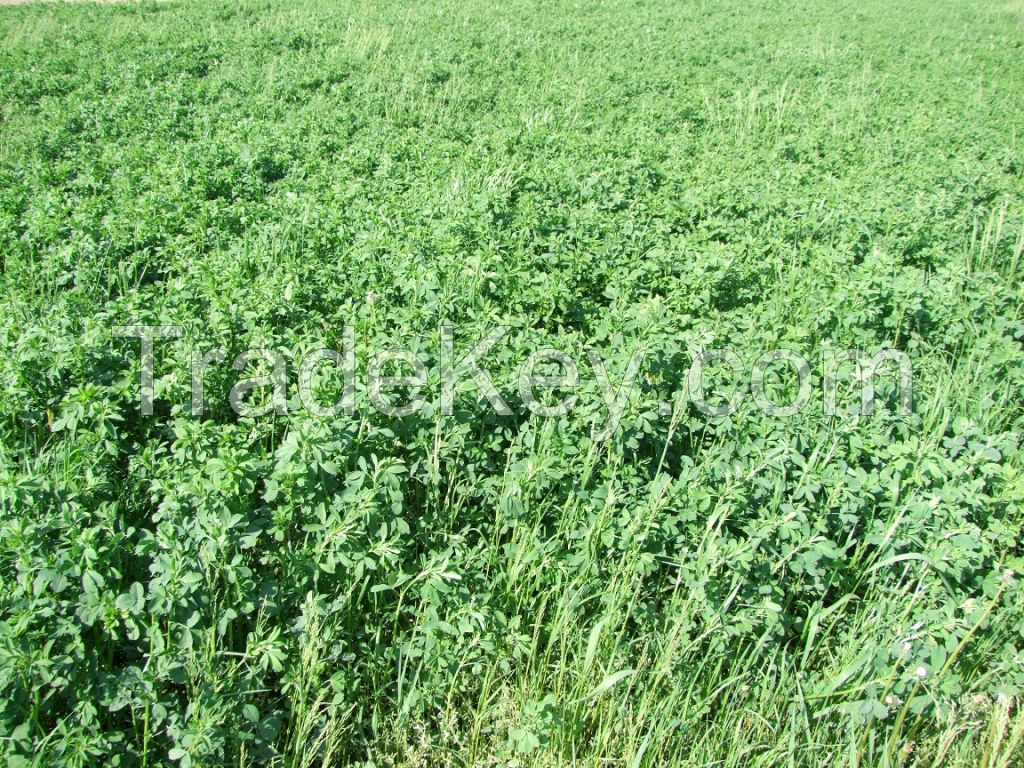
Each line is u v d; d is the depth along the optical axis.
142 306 5.36
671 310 5.65
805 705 3.32
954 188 8.84
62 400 4.16
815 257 6.80
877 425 4.39
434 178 8.20
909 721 3.36
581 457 4.01
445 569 3.31
